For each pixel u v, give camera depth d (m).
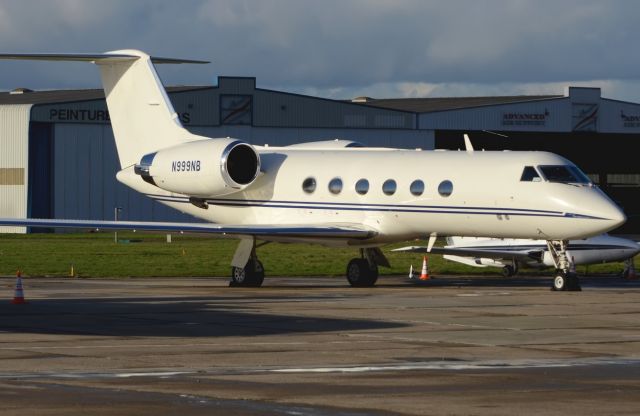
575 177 64.12
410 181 68.50
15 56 71.38
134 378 32.97
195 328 45.69
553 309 53.78
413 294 63.12
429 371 34.53
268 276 83.31
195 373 34.00
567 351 39.19
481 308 54.28
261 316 50.31
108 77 79.12
